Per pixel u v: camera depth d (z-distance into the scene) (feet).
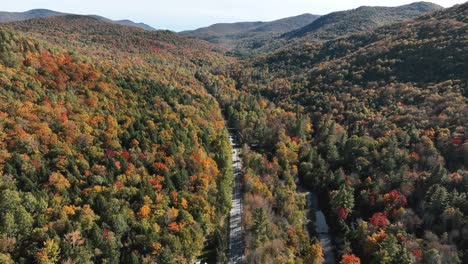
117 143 327.88
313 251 284.20
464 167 338.75
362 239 298.56
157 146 353.31
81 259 220.23
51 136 289.33
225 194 344.69
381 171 368.89
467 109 405.59
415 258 257.55
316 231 346.13
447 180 320.91
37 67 376.89
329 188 388.16
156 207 284.61
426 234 282.97
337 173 382.01
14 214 218.59
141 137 352.49
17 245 212.43
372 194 340.80
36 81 350.02
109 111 376.48
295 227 325.01
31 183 244.63
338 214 342.03
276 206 354.33
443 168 326.03
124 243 255.91
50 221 233.96
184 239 272.51
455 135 369.50
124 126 361.92
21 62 367.66
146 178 306.14
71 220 239.71
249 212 334.85
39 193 241.35
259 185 373.81
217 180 371.97
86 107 357.82
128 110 397.80
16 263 203.00
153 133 367.86
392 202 325.21
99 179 278.87
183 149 370.12
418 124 423.64
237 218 351.87
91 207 259.19
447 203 300.20
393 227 294.25
